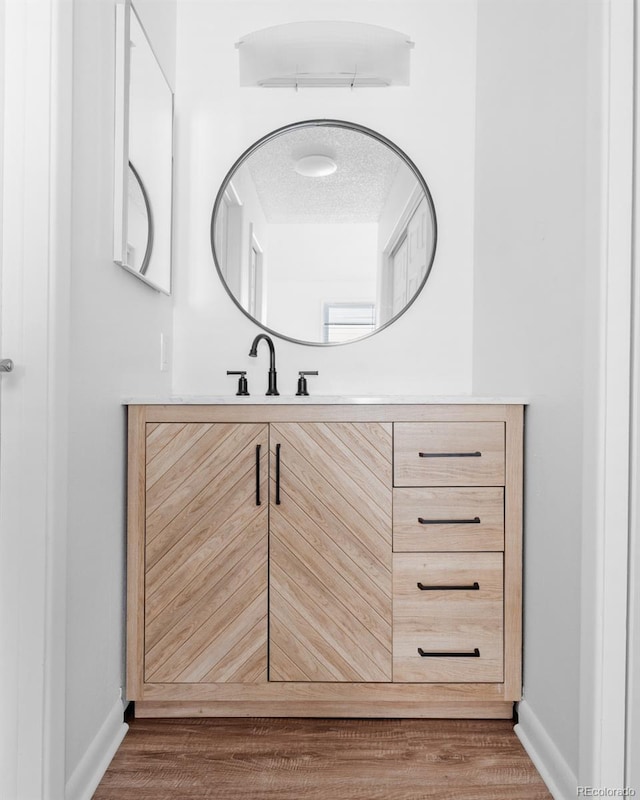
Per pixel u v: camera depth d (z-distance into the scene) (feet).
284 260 7.28
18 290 3.83
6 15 3.78
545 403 4.83
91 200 4.48
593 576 3.92
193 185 7.25
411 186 7.29
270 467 5.23
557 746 4.45
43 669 3.84
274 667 5.19
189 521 5.21
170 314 7.09
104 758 4.63
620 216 3.86
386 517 5.24
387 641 5.21
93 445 4.56
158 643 5.18
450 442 5.26
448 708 5.33
